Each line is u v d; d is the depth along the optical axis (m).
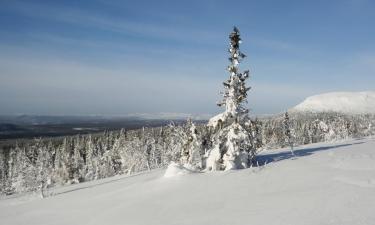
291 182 18.50
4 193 90.06
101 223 16.67
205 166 27.48
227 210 14.72
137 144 93.81
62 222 19.00
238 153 26.48
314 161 25.08
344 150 32.88
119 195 23.17
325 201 13.64
